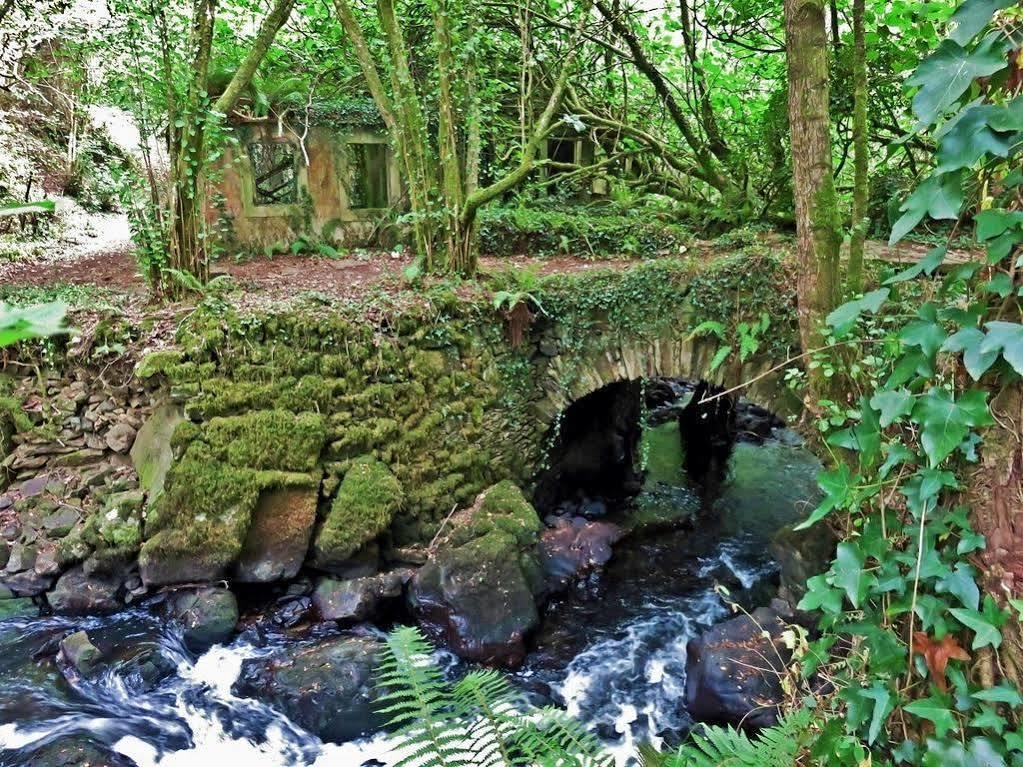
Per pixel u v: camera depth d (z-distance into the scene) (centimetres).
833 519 413
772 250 512
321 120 725
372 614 468
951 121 143
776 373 497
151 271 512
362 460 482
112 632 431
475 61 590
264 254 729
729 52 815
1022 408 151
